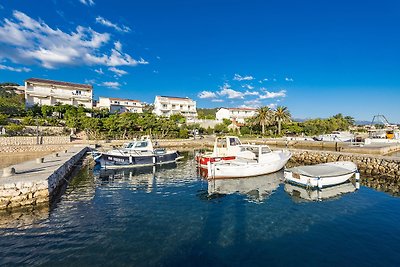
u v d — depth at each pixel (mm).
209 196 16484
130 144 29234
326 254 9125
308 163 32625
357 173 19938
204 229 11250
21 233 10734
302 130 76375
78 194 16844
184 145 54844
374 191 17891
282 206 14484
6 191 13547
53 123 52156
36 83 65312
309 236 10555
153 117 61250
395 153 37000
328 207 14297
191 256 8992
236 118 97750
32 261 8578
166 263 8555
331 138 56000
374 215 13016
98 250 9344
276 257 8938
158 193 17203
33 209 13680
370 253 9180
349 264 8508
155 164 28703
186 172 25141
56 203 14859
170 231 11031
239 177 21297
